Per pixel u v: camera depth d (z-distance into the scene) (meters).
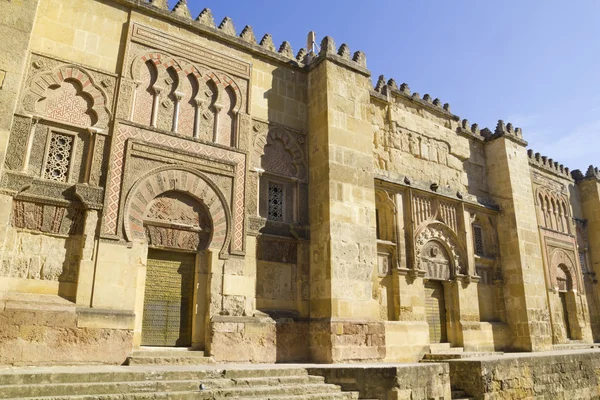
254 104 12.84
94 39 10.86
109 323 9.38
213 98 12.26
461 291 16.09
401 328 13.75
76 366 8.81
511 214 18.31
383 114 16.23
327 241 12.06
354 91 13.80
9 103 9.08
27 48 9.55
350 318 11.71
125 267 9.89
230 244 11.32
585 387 12.80
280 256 12.16
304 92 13.94
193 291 10.93
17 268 8.96
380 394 8.64
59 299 9.17
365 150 13.49
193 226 11.07
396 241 14.77
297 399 7.71
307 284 12.33
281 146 13.10
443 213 16.64
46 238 9.38
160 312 10.45
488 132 19.83
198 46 12.27
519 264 17.70
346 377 8.95
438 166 17.42
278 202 12.71
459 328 15.65
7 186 9.00
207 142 11.65
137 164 10.59
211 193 11.41
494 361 10.34
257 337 11.06
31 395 6.49
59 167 9.90
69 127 10.12
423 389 9.01
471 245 17.06
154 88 11.37
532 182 20.94
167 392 7.11
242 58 12.95
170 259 10.86
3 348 8.35
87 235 9.61
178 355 10.13
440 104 18.28
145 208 10.49
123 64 10.98
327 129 12.86
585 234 23.36
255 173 12.25
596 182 23.55
